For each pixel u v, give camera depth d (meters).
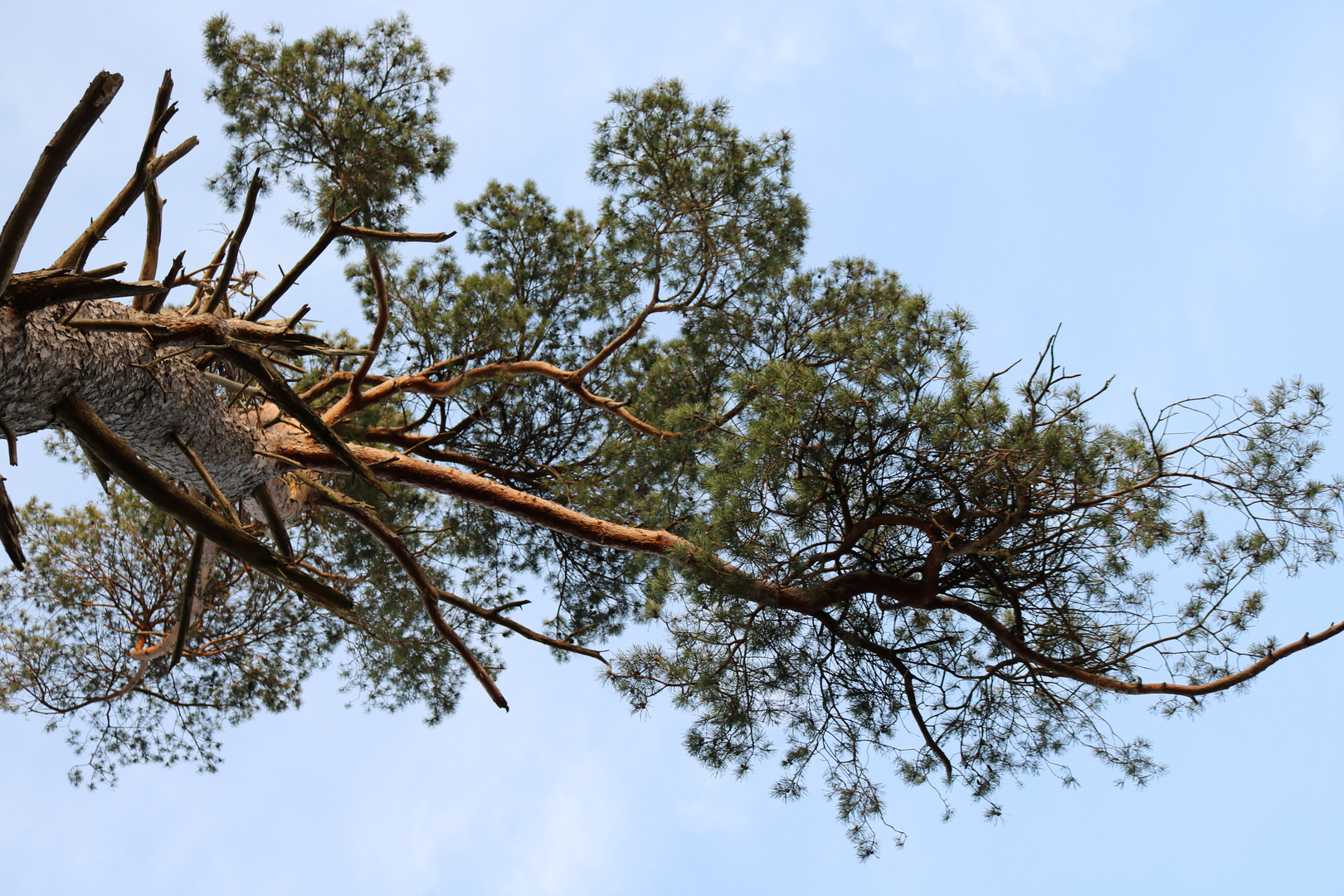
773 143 7.12
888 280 7.84
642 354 8.37
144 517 8.49
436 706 8.97
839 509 5.71
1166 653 6.12
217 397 4.72
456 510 8.66
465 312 7.44
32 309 3.23
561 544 8.41
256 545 3.97
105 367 3.70
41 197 2.92
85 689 8.77
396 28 6.04
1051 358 5.08
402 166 5.81
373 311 8.09
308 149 5.83
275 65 5.83
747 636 5.96
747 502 5.34
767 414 5.28
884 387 5.21
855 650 6.35
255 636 9.13
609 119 7.04
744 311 7.61
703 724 6.25
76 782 8.75
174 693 9.06
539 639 6.74
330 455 6.13
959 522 5.70
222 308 5.03
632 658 6.39
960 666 6.57
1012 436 5.00
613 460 7.78
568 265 8.32
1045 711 6.48
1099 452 5.04
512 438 8.02
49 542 8.67
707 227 7.20
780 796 6.28
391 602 8.41
